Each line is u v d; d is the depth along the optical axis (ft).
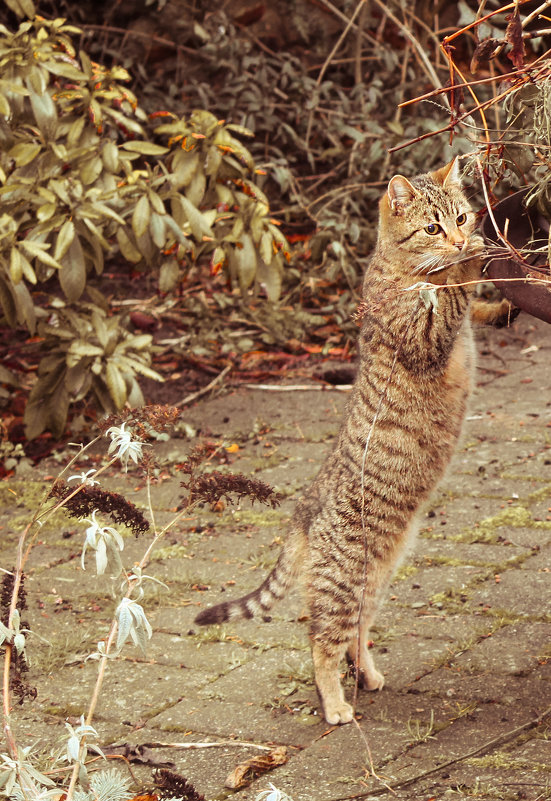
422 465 12.59
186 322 27.55
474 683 12.07
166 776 9.12
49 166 21.02
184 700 12.29
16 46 21.35
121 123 21.88
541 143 10.64
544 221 10.85
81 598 15.23
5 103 19.70
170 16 33.58
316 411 22.54
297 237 31.01
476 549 15.81
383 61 33.27
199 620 12.39
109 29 32.60
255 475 19.39
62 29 22.47
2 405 23.50
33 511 18.57
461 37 31.04
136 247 21.54
